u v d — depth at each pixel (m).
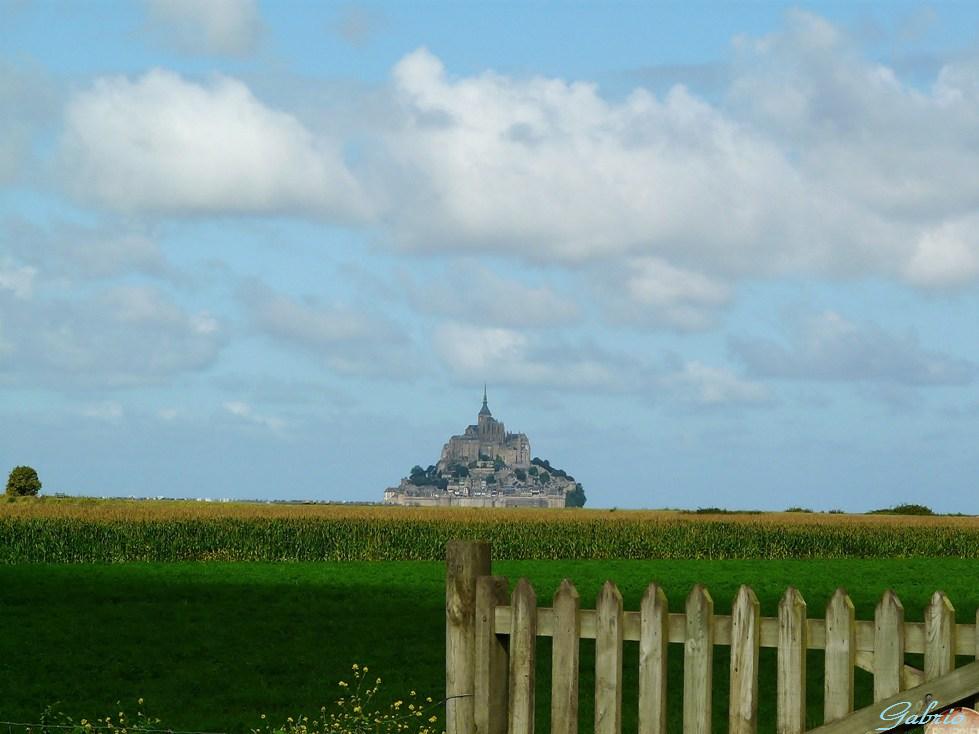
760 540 98.75
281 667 31.58
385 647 35.53
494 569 72.06
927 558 91.06
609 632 10.25
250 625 40.31
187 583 57.75
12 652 33.97
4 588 53.81
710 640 9.88
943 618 9.21
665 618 10.08
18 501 162.12
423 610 46.06
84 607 45.97
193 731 22.52
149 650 34.50
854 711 9.41
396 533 94.38
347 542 91.38
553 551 95.06
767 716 24.11
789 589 9.71
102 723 21.88
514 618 10.76
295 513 115.94
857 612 44.25
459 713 11.02
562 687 10.48
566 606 10.49
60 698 26.94
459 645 11.10
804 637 9.66
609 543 95.81
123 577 61.47
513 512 139.00
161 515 100.12
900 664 9.34
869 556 100.31
